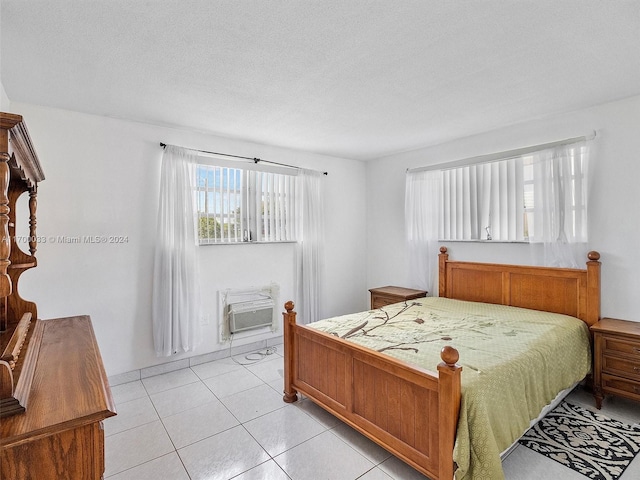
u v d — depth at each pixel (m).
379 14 1.55
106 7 1.48
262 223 3.89
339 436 2.21
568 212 2.90
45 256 2.65
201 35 1.71
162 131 3.20
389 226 4.61
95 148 2.86
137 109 2.75
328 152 4.36
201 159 3.40
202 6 1.49
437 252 3.98
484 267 3.51
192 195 3.29
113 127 2.94
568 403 2.61
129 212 3.02
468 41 1.79
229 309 3.62
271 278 3.97
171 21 1.59
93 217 2.85
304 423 2.37
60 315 2.71
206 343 3.50
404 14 1.56
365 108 2.77
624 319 2.68
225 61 1.98
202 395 2.79
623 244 2.68
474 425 1.55
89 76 2.16
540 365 2.05
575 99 2.64
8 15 1.53
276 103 2.64
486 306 3.29
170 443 2.14
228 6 1.49
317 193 4.31
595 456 1.98
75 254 2.78
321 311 4.31
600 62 2.04
